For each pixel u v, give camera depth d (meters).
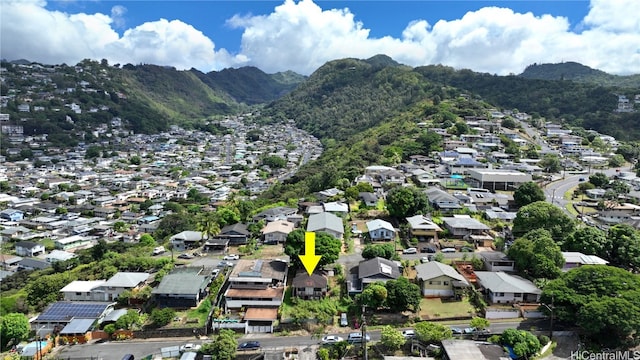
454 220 77.69
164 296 55.66
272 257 70.12
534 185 90.06
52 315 53.44
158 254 75.50
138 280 60.38
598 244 62.47
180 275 59.69
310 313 51.22
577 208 91.69
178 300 55.66
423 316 51.44
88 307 55.12
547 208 70.81
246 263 62.00
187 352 45.75
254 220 87.06
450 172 117.56
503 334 45.12
